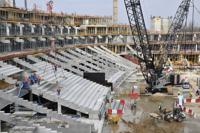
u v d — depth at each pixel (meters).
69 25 95.38
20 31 64.25
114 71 75.19
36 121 31.89
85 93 46.50
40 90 39.12
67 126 30.97
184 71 87.38
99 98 46.03
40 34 74.19
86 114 39.28
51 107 40.72
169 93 58.81
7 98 34.00
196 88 63.25
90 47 92.88
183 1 68.75
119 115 40.91
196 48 108.00
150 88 60.59
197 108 47.69
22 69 47.94
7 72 41.38
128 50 105.56
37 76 43.62
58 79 48.72
